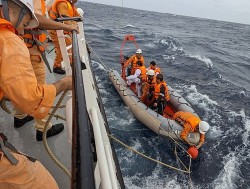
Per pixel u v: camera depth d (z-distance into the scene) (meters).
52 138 2.82
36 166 1.63
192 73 15.35
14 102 1.23
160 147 7.65
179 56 19.77
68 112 1.94
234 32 58.19
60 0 3.98
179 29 45.34
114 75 10.86
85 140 0.98
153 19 63.66
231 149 7.75
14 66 1.19
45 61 2.49
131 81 9.55
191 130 7.38
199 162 7.11
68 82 1.56
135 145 7.59
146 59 17.89
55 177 2.35
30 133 2.86
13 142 2.71
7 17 1.25
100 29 29.50
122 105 9.66
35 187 1.59
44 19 2.35
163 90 8.55
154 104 8.53
